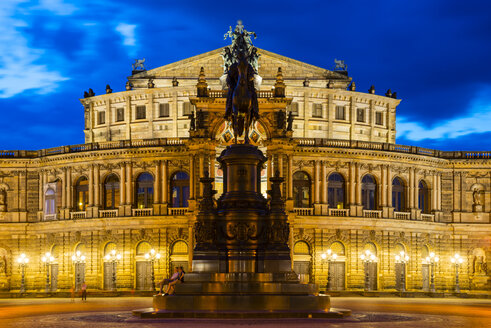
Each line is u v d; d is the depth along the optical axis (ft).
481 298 353.31
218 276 171.83
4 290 397.80
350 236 372.38
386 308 223.71
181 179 373.20
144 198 377.71
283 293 167.12
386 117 445.37
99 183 382.83
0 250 401.08
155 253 366.43
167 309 164.25
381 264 376.89
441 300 313.12
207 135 353.10
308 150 370.12
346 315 167.32
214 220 181.78
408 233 386.11
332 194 377.09
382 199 381.60
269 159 354.33
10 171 404.16
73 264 384.27
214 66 428.97
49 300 307.99
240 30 372.38
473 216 400.67
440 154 402.72
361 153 377.91
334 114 425.28
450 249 401.49
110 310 209.46
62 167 393.70
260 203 185.26
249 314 156.87
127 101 428.15
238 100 191.72
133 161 376.27
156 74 433.07
